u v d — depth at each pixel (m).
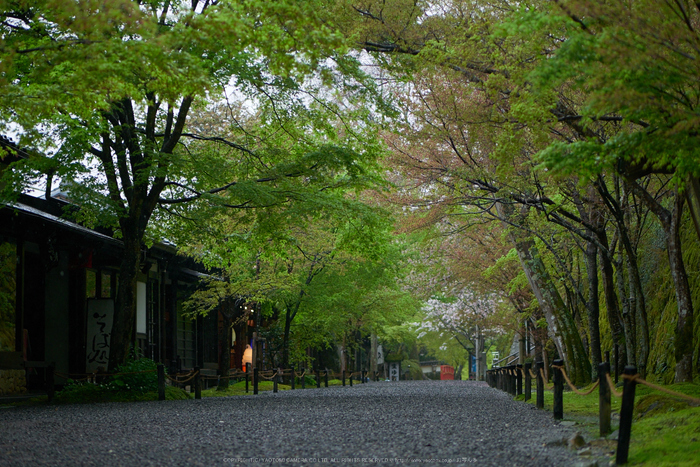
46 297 21.09
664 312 17.28
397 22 12.56
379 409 13.25
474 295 33.94
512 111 9.73
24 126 10.26
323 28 8.13
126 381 17.78
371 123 16.62
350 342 47.78
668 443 6.73
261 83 17.41
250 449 7.39
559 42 10.78
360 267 32.41
